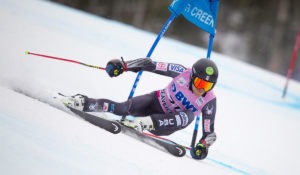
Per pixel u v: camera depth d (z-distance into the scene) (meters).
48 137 11.55
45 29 28.95
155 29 82.69
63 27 32.53
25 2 38.31
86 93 18.97
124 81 23.55
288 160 19.52
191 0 16.47
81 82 20.41
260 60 86.00
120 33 39.47
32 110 13.06
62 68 21.42
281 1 85.25
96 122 13.87
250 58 86.06
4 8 31.27
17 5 34.88
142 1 82.25
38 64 20.50
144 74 26.47
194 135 16.00
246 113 25.97
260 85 35.91
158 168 12.36
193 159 15.20
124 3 84.31
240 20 86.81
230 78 34.34
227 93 29.28
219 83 31.39
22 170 9.52
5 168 9.36
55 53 23.75
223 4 86.56
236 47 86.06
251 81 36.22
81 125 13.29
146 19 83.00
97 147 12.07
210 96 15.11
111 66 14.64
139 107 15.17
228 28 86.88
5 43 22.03
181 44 45.22
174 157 14.22
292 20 85.75
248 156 18.39
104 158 11.53
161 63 15.41
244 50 86.06
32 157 10.23
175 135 17.86
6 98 13.34
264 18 86.25
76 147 11.57
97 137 12.80
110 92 20.72
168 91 15.32
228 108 25.69
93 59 25.44
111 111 14.49
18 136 10.98
